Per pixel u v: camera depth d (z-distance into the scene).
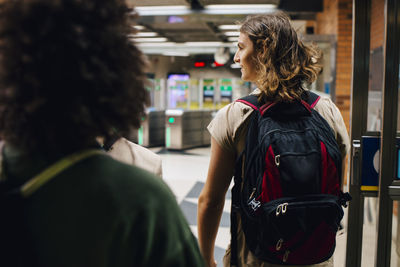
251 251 1.23
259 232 1.18
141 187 0.56
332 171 1.19
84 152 0.56
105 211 0.53
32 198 0.52
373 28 5.68
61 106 0.53
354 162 2.09
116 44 0.58
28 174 0.54
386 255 2.09
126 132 0.62
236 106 1.29
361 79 2.06
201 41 9.38
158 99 13.84
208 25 6.71
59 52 0.52
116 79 0.57
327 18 7.04
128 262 0.54
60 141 0.54
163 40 8.92
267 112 1.23
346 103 6.01
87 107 0.55
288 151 1.16
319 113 1.30
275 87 1.22
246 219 1.22
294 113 1.23
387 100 2.01
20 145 0.54
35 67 0.52
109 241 0.53
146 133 10.12
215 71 14.36
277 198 1.15
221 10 3.96
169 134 9.85
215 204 1.36
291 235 1.14
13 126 0.53
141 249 0.54
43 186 0.53
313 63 1.34
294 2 4.31
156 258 0.55
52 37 0.52
